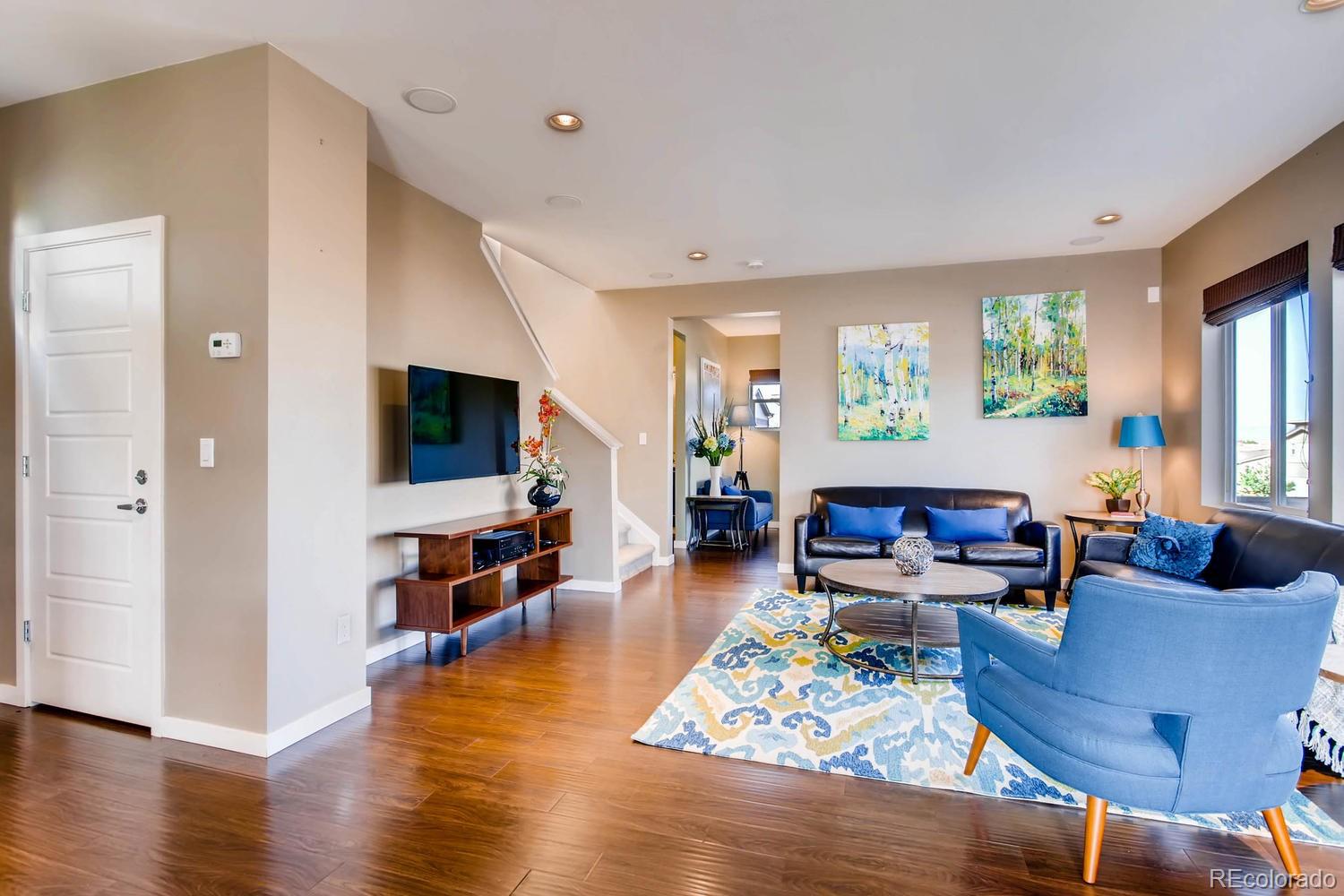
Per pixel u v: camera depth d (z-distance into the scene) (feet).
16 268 8.96
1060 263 16.66
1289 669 5.03
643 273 18.54
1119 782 5.27
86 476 8.57
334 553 8.64
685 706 9.08
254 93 7.68
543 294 20.85
